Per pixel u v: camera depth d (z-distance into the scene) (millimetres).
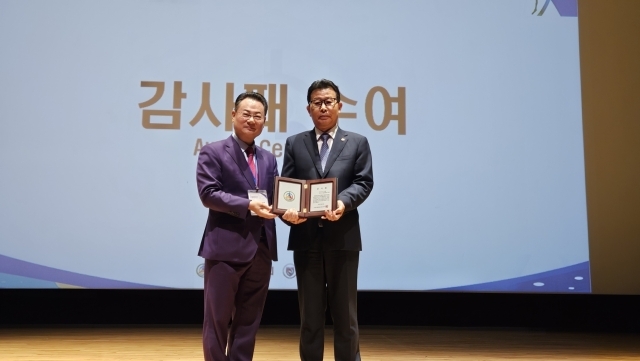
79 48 3668
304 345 2254
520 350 3188
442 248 3676
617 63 3811
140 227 3619
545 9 3818
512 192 3711
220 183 2158
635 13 3844
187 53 3727
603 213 3721
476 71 3773
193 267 3627
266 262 2215
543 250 3686
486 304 4070
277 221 3668
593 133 3760
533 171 3725
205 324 2146
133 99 3676
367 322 4070
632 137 3773
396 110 3738
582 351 3176
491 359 2912
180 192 3652
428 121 3740
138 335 3586
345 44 3771
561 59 3793
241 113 2197
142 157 3652
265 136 3695
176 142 3678
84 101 3645
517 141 3740
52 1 3672
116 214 3609
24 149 3588
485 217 3695
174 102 3689
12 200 3557
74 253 3570
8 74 3613
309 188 2156
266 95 3725
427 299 4086
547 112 3760
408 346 3281
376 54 3770
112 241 3598
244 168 2193
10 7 3650
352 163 2311
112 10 3709
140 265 3602
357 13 3791
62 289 3971
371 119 3725
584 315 4012
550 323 4035
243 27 3760
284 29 3768
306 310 2258
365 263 3652
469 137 3736
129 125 3660
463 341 3477
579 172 3729
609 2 3846
